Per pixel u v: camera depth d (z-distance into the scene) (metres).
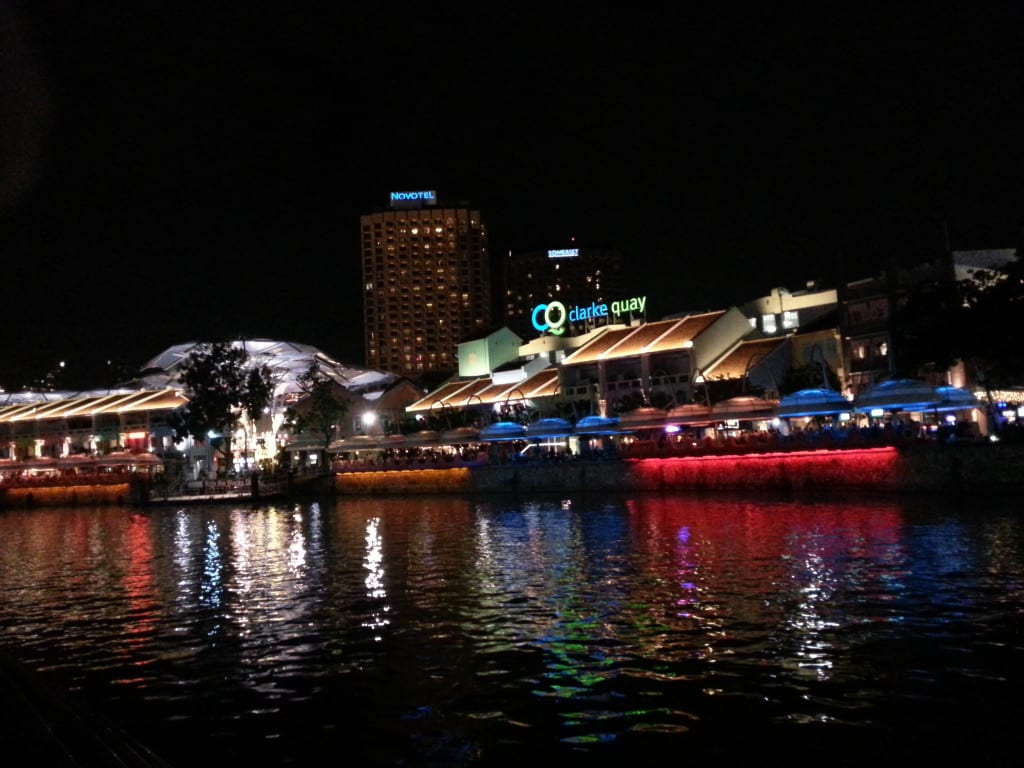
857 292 80.25
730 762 14.52
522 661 20.69
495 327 125.00
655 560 35.09
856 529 41.50
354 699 18.41
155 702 18.81
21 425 129.62
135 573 40.16
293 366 143.88
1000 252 76.38
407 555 40.94
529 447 91.19
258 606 29.50
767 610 24.89
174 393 124.94
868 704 16.84
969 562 31.19
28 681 12.84
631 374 91.56
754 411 66.88
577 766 14.60
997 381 67.06
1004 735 15.20
